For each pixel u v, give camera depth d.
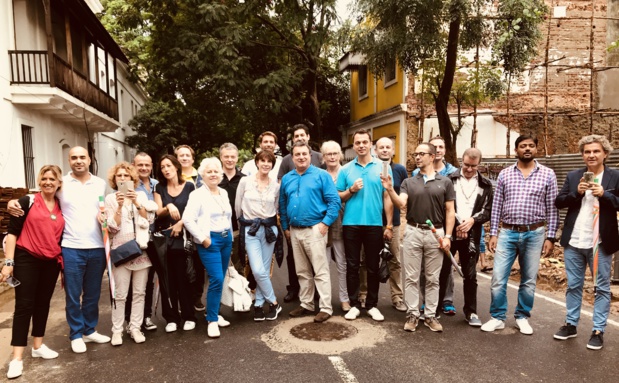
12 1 12.05
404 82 15.48
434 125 15.48
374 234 5.35
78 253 4.45
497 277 4.97
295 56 19.05
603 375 3.89
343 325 5.21
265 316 5.49
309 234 5.30
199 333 5.01
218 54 14.39
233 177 5.99
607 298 4.46
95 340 4.75
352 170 5.48
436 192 4.88
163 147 23.11
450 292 5.58
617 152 8.80
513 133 15.25
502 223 5.00
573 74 15.23
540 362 4.16
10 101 11.67
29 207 4.16
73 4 13.54
